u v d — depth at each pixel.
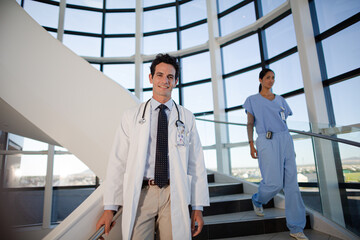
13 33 1.88
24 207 5.06
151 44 6.06
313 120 3.12
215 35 5.05
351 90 3.00
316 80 3.23
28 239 4.76
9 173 5.21
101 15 6.16
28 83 1.83
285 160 1.80
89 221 1.01
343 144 1.62
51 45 1.87
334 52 3.23
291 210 1.74
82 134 1.76
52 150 5.24
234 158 2.92
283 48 4.08
